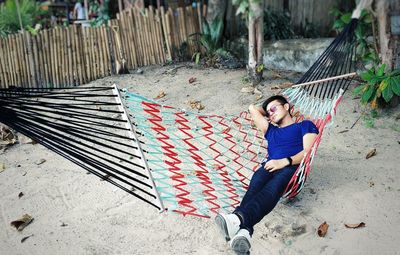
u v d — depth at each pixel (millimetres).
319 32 7113
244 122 4637
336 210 3031
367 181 3350
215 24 7109
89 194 3576
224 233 2482
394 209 2969
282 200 3191
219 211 3088
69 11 10625
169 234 2963
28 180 3930
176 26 7121
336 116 4594
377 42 4648
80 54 6453
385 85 4184
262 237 2836
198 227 3008
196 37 7254
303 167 2834
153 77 6539
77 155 2365
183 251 2783
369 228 2805
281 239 2799
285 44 6457
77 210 3363
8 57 5977
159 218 3146
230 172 3637
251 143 3787
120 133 4785
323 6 6945
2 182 3936
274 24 7137
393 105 4496
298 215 3010
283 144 3113
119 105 2635
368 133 4168
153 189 2471
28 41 6043
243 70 6570
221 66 6781
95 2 9258
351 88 5180
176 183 3559
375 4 4398
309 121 3125
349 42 4438
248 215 2535
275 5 7336
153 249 2830
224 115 4938
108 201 3439
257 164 3779
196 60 6969
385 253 2576
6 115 2221
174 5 8086
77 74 6504
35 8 9797
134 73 6789
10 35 5941
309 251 2664
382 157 3691
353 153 3834
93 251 2863
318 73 4387
